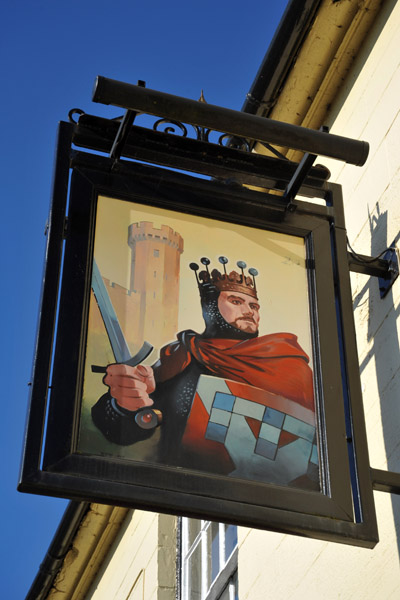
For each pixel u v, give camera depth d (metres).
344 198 5.65
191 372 4.00
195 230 4.46
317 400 4.10
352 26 5.79
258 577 5.64
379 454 4.64
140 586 7.81
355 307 5.20
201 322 4.16
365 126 5.59
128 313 4.07
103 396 3.82
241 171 4.81
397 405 4.57
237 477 3.78
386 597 4.30
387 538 4.41
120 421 3.78
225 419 3.91
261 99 6.12
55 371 3.80
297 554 5.23
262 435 3.92
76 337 3.91
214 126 4.39
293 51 5.86
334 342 4.28
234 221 4.55
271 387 4.07
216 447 3.83
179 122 4.72
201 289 4.27
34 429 3.67
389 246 4.98
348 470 3.94
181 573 7.42
